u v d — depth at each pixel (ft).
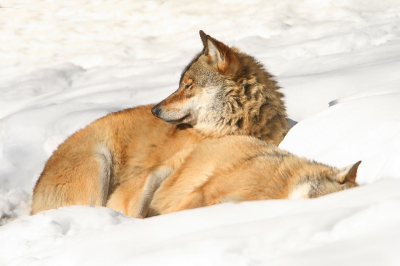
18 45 90.99
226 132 32.89
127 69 70.38
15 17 105.40
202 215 15.02
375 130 23.72
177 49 80.79
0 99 61.46
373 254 9.16
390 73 40.42
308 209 13.60
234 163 24.89
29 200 35.55
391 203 10.68
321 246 10.27
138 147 33.50
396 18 82.99
